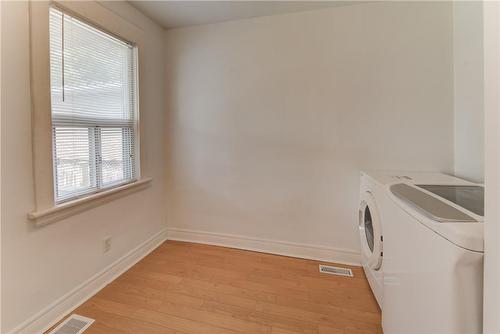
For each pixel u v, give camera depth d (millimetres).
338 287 1812
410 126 1941
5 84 1193
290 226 2285
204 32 2363
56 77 1466
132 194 2113
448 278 707
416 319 905
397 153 1980
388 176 1665
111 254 1893
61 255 1495
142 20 2145
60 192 1525
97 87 1767
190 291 1757
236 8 2068
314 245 2234
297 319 1501
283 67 2184
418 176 1673
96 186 1788
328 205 2174
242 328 1428
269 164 2293
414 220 929
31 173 1313
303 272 2014
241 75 2297
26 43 1271
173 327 1427
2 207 1200
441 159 1895
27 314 1310
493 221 602
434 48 1862
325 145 2137
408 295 980
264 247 2363
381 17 1941
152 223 2389
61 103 1504
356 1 1943
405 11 1896
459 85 1783
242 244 2426
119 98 1982
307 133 2172
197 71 2414
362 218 1883
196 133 2471
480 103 1568
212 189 2473
